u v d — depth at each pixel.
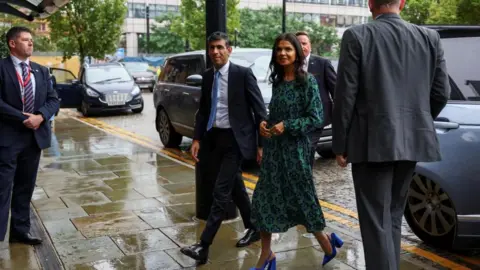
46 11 9.22
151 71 31.48
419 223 4.82
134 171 8.03
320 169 8.49
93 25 26.61
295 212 3.96
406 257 4.59
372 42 3.18
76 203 6.21
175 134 10.58
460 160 4.26
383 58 3.17
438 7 25.98
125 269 4.26
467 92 4.54
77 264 4.36
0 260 4.44
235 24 34.88
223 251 4.65
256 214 4.02
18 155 4.62
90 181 7.36
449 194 4.32
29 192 4.79
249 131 4.51
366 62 3.17
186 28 34.50
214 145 4.61
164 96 10.50
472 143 4.23
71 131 12.84
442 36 4.82
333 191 7.09
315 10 72.00
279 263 4.39
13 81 4.43
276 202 3.96
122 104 16.62
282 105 3.89
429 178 4.45
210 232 4.31
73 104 16.92
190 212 5.82
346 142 3.26
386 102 3.14
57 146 10.51
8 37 4.47
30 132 4.57
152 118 16.03
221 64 4.52
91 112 16.59
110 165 8.52
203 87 4.66
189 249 4.28
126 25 65.75
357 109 3.23
